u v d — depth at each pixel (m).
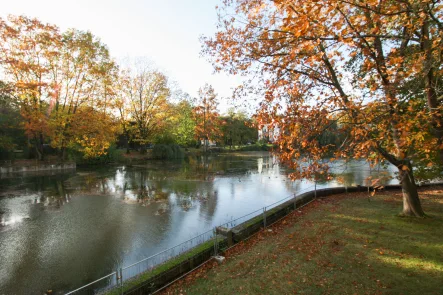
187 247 9.04
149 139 45.84
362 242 8.16
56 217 12.71
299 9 5.24
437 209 11.46
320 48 8.07
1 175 24.98
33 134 28.12
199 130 60.34
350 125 6.09
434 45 5.33
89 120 30.78
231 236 8.28
